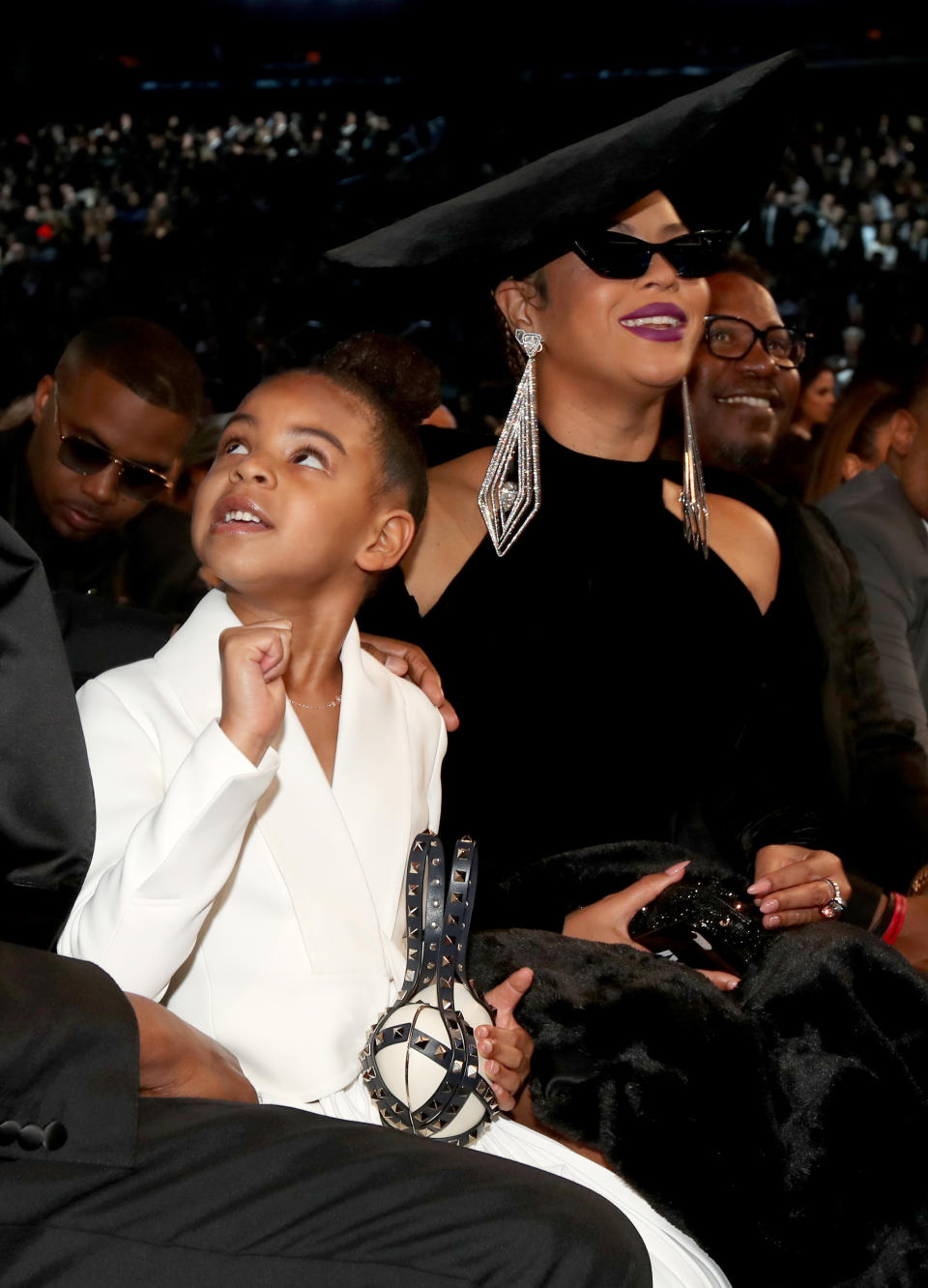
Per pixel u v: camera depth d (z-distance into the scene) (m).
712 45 13.71
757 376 3.33
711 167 2.04
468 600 2.06
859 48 13.17
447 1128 1.40
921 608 3.11
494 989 1.54
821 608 2.67
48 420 2.59
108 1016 1.16
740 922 1.76
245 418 1.63
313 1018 1.45
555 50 14.02
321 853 1.52
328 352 2.46
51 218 12.66
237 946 1.47
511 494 2.09
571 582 2.08
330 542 1.60
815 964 1.62
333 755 1.66
